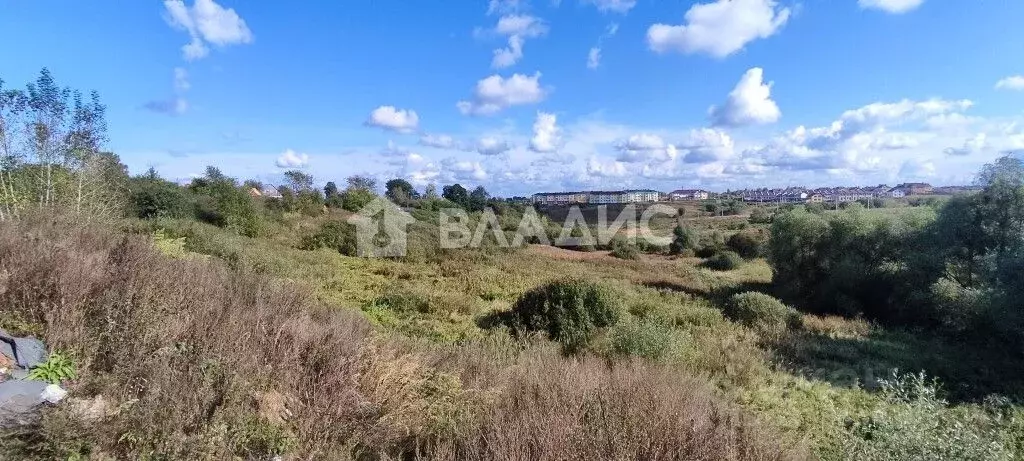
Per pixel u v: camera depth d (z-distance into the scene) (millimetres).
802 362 8195
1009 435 5496
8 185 9406
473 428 3709
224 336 4141
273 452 3152
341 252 20406
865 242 15375
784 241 17453
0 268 4348
